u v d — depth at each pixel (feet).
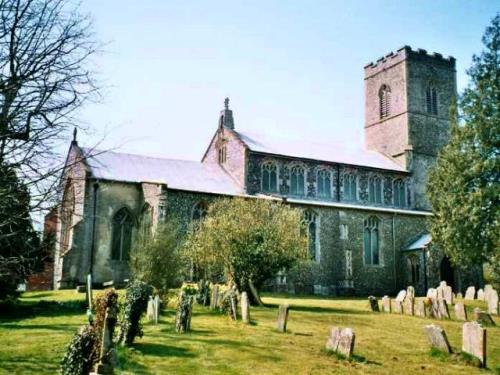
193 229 113.60
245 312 68.23
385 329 66.90
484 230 111.45
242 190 147.13
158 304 68.49
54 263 129.70
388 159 184.55
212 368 41.81
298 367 42.93
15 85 25.26
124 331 48.75
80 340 36.35
